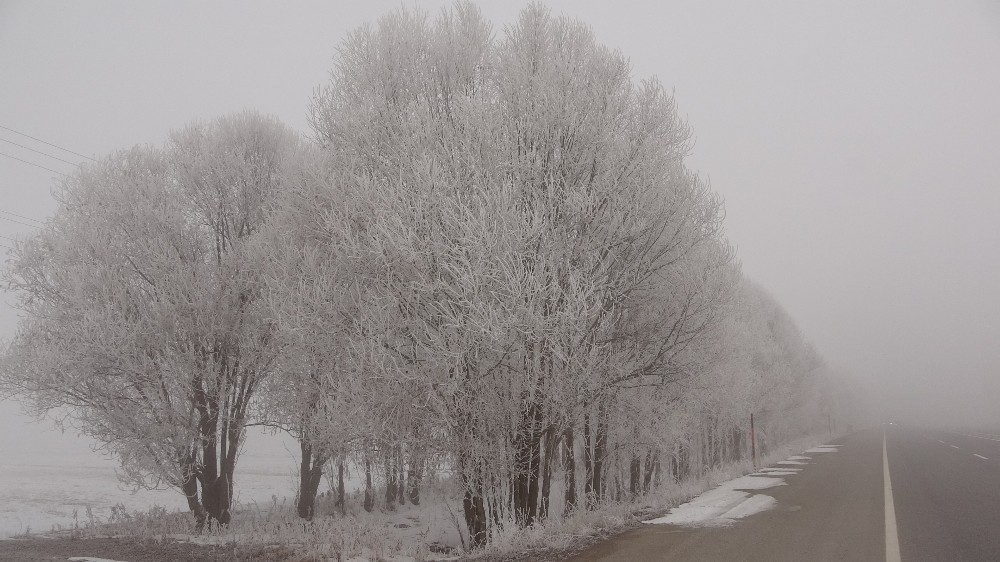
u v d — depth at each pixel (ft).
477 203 27.40
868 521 27.71
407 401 28.76
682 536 24.58
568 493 39.27
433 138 30.89
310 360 32.40
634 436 42.57
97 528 41.16
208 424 42.16
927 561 20.10
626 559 20.81
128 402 39.40
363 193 30.14
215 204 45.65
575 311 27.17
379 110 33.63
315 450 38.75
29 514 59.62
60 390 37.04
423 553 28.96
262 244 39.22
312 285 31.09
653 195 31.86
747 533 24.93
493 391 28.73
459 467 30.22
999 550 21.84
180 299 40.14
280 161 47.32
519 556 23.36
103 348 36.32
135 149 46.91
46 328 39.42
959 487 41.86
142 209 41.98
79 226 40.70
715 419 66.59
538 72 31.94
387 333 27.94
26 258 40.50
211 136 47.67
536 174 29.96
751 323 81.20
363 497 64.18
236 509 57.47
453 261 26.20
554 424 30.99
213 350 41.88
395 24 36.63
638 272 33.99
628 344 36.35
